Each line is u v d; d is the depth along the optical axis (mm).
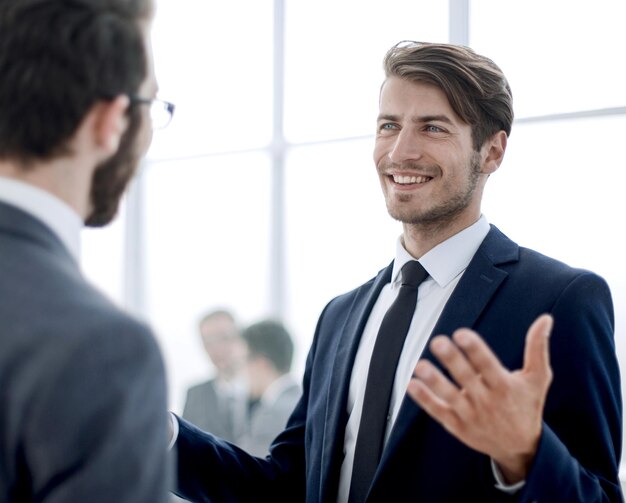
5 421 732
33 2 820
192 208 5477
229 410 3914
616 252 3789
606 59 3842
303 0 4969
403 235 1639
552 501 1142
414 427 1363
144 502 749
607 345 1384
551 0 3973
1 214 800
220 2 5316
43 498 728
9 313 751
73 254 849
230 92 5297
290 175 5039
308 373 1767
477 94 1524
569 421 1326
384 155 1572
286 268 5027
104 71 832
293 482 1655
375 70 4750
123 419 738
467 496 1305
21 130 810
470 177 1540
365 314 1632
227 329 4055
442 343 980
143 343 766
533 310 1392
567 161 3914
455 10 4227
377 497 1357
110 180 893
